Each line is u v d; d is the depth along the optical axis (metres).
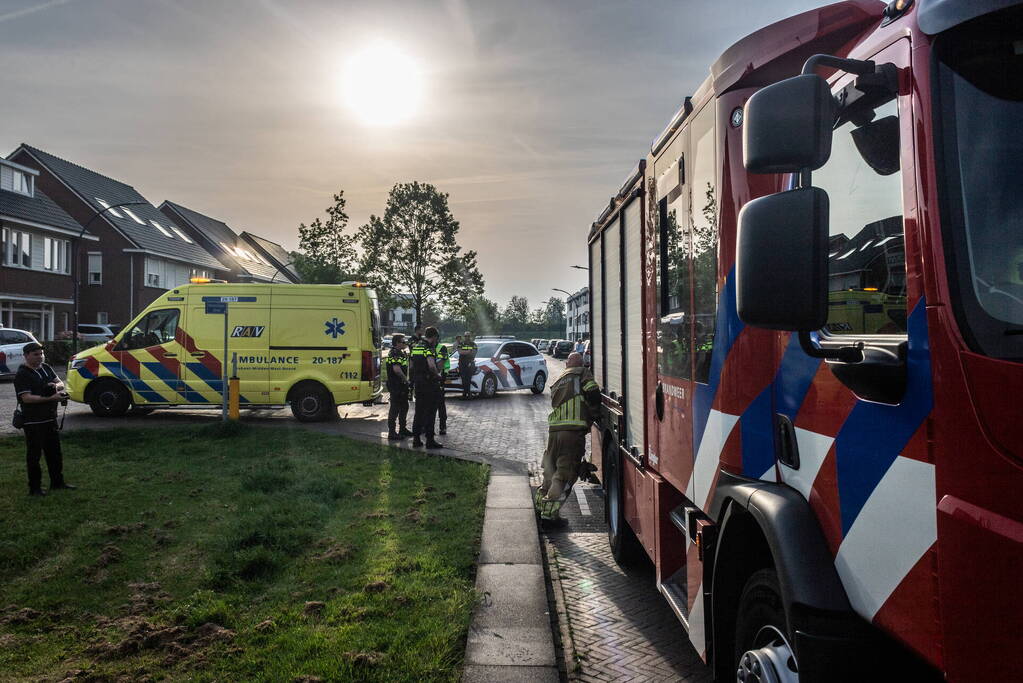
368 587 5.21
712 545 3.20
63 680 3.85
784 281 1.84
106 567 5.68
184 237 52.41
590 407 7.12
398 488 8.69
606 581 5.77
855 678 2.12
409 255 35.03
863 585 2.04
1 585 5.31
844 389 2.17
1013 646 1.48
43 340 33.31
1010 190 1.66
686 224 3.66
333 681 3.83
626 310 5.45
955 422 1.67
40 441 8.03
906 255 1.87
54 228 35.50
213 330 15.28
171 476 9.04
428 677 3.92
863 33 2.38
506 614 4.90
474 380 21.45
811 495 2.37
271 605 4.96
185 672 3.97
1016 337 1.57
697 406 3.44
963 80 1.79
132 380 15.26
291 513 7.18
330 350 15.25
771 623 2.61
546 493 7.59
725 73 3.00
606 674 4.16
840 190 2.29
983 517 1.57
